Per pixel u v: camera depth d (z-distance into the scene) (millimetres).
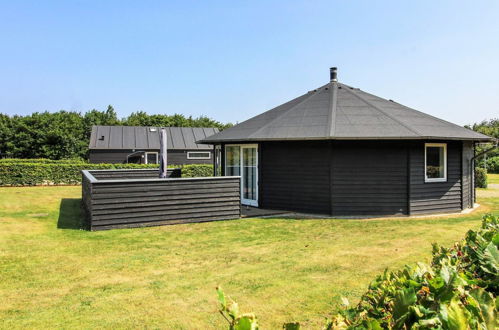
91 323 3768
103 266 5688
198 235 7887
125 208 8500
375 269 5547
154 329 3650
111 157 26203
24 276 5215
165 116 46469
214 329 3654
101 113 43656
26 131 31891
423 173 10789
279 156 11438
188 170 22188
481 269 2307
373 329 1493
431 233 8172
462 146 11633
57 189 17641
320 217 10289
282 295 4508
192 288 4762
